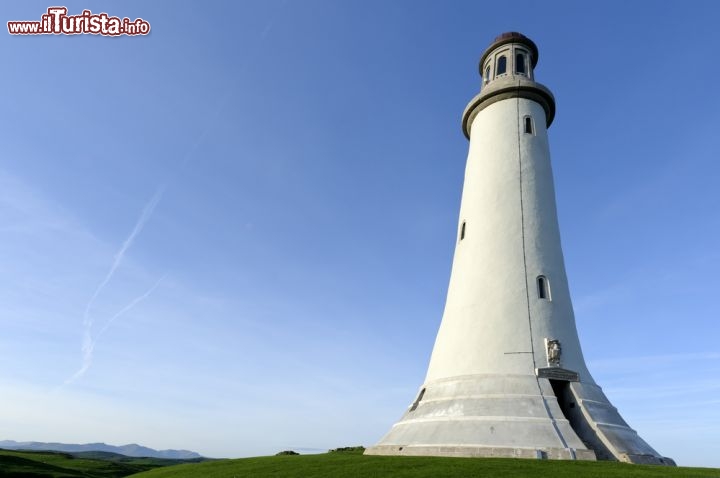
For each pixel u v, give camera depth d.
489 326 31.20
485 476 19.56
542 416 26.70
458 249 36.31
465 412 27.80
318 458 28.08
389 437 30.52
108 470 59.75
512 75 38.56
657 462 26.83
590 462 23.14
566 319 32.06
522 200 34.72
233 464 29.22
